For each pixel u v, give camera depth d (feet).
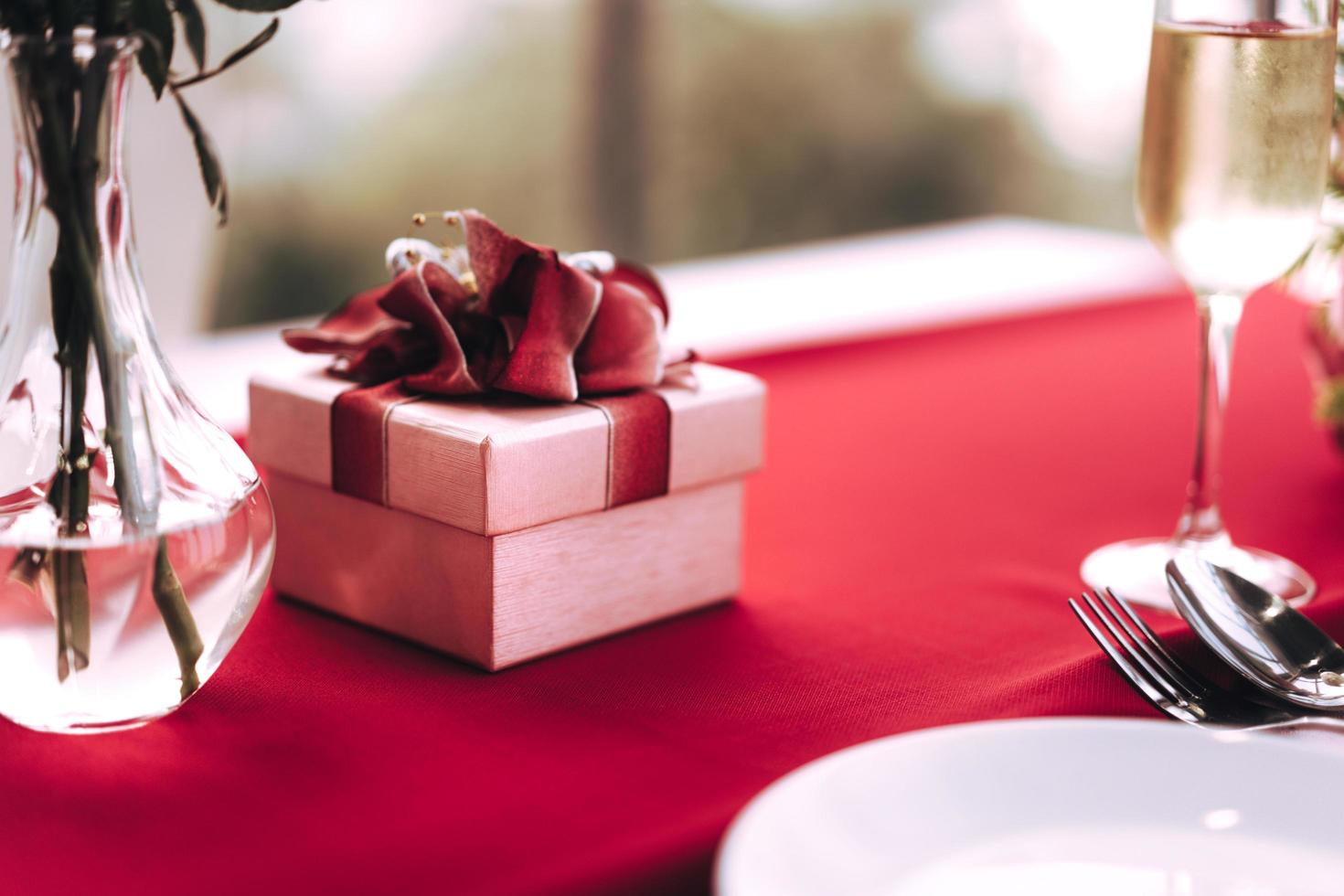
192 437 2.25
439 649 2.45
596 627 2.48
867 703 2.36
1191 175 2.55
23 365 2.20
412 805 2.15
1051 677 2.38
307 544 2.54
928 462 3.10
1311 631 2.39
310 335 2.54
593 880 2.06
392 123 13.32
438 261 2.58
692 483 2.52
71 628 2.18
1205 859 2.04
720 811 2.14
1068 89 13.84
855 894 1.98
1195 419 3.31
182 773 2.20
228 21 9.66
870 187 14.84
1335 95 2.68
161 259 6.13
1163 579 2.64
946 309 4.09
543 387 2.43
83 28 2.24
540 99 13.73
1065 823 2.06
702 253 14.62
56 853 2.08
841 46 14.42
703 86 14.23
